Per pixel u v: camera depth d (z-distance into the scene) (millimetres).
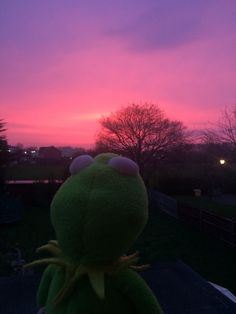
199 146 36500
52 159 43188
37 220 20297
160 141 36812
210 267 11469
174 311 5496
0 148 27562
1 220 18531
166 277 6926
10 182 30281
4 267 10930
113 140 37281
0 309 5754
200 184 34656
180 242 14672
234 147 30281
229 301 5871
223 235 14758
